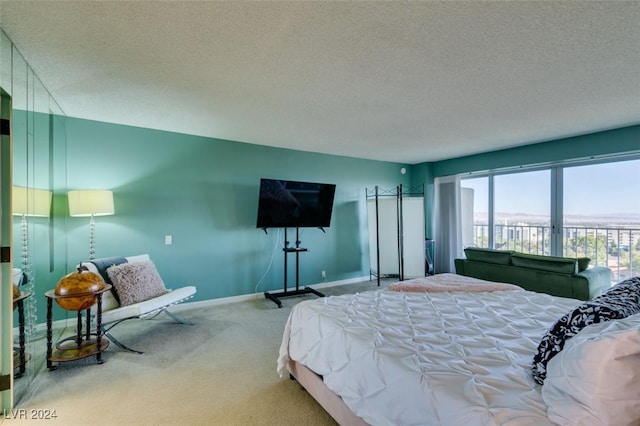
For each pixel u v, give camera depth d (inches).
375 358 58.4
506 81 98.9
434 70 91.3
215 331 129.5
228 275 174.6
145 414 75.5
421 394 48.4
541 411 41.0
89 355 99.0
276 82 99.0
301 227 191.9
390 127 150.6
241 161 179.5
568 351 42.3
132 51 79.8
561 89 105.1
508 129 154.7
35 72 91.0
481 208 219.9
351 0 61.0
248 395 83.6
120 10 63.6
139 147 149.9
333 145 189.3
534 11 64.4
